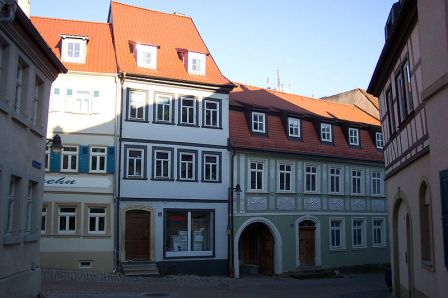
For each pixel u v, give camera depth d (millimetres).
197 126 29406
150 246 27328
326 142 35406
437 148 11133
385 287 25344
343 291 23109
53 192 25906
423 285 13859
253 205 30812
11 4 12039
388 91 19000
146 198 27469
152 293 19500
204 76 30281
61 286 19781
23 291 15078
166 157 28438
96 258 26094
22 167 14969
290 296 20812
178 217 28562
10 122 13828
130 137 27406
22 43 14328
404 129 15789
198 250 28938
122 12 31688
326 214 34344
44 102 17234
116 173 26844
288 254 31938
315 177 34219
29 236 15641
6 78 13477
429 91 11367
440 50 10766
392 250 19062
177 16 33844
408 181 15484
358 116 41875
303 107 37812
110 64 28000
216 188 29578
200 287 23047
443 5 10531
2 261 13375
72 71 26750
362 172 37062
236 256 29688
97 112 26969
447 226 10508
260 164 31688
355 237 36188
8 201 13758
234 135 30938
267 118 32812
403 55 15555
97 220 26500
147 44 28938
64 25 30125
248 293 21562
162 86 28609
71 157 26453
